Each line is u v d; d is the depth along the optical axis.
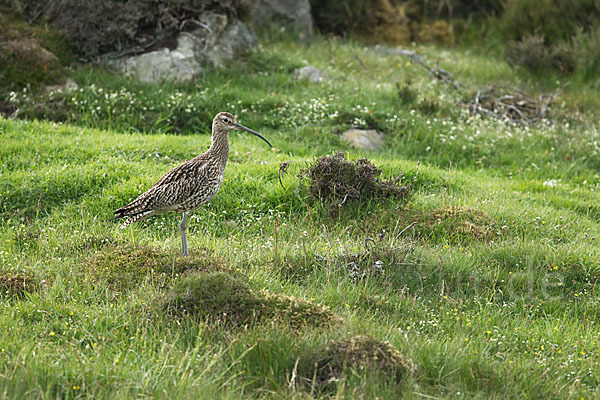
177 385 7.50
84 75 20.42
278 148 17.66
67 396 7.25
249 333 8.59
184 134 19.09
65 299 9.84
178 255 10.95
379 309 10.23
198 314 9.16
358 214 13.57
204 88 20.83
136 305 9.53
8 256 11.20
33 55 19.89
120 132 18.28
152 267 10.65
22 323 8.95
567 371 8.90
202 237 12.38
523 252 12.14
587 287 11.55
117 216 11.41
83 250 11.64
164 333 8.85
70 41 21.36
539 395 8.25
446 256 11.77
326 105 20.03
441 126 20.08
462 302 10.84
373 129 19.66
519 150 19.45
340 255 11.55
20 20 21.28
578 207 15.23
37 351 8.17
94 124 18.52
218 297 9.29
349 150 18.06
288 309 9.26
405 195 14.14
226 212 13.47
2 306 9.43
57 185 13.89
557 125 21.16
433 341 9.20
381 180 14.27
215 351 8.46
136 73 21.08
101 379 7.57
